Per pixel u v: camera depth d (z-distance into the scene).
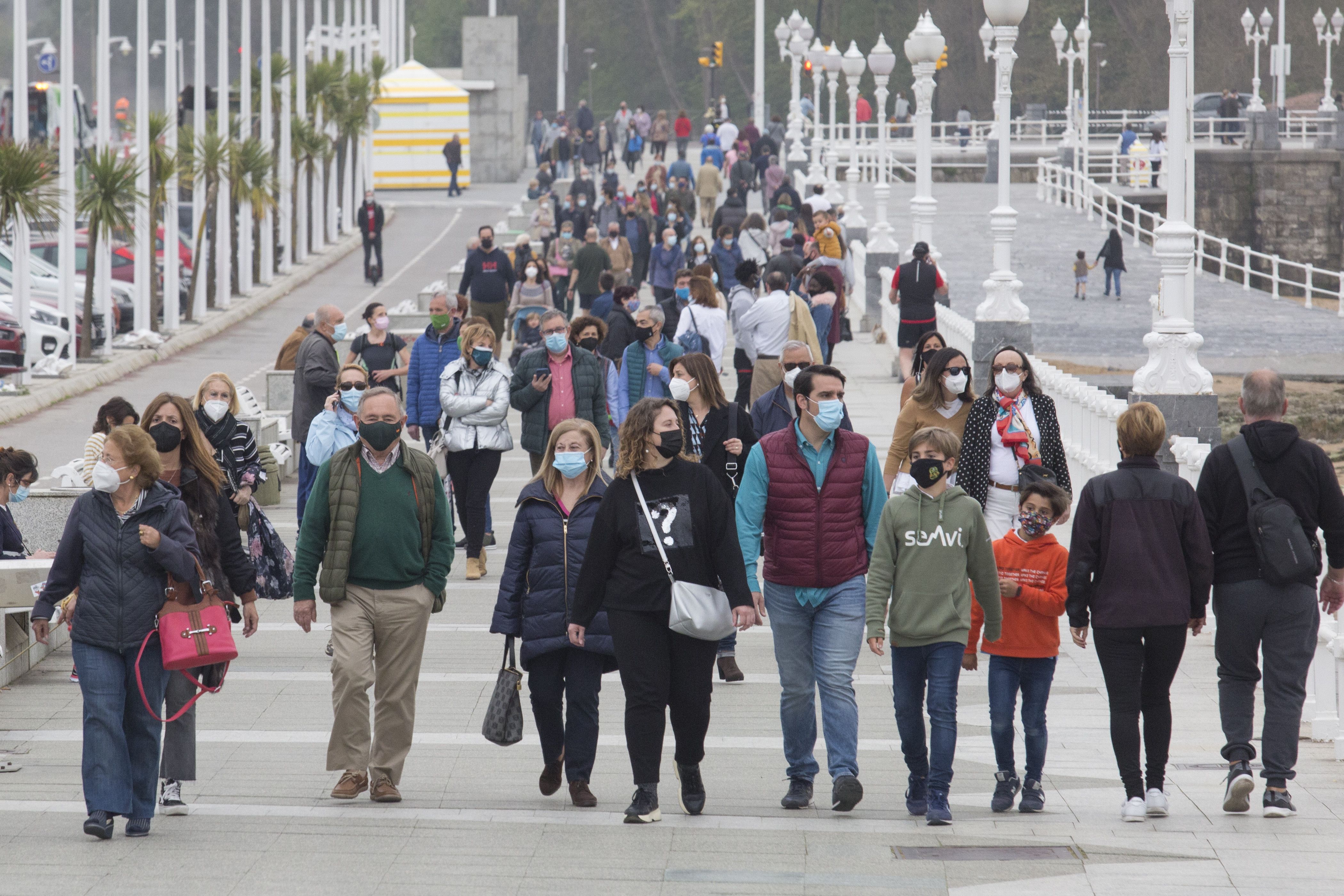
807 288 84.19
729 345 114.31
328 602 30.86
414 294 170.12
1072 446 61.44
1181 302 58.34
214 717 37.47
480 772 33.19
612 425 57.09
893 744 35.66
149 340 125.62
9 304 113.75
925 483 29.08
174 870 25.98
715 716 37.84
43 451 84.12
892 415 87.06
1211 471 29.41
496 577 54.41
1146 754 29.95
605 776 33.06
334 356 54.97
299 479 46.78
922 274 86.75
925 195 112.75
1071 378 63.97
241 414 69.94
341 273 186.12
